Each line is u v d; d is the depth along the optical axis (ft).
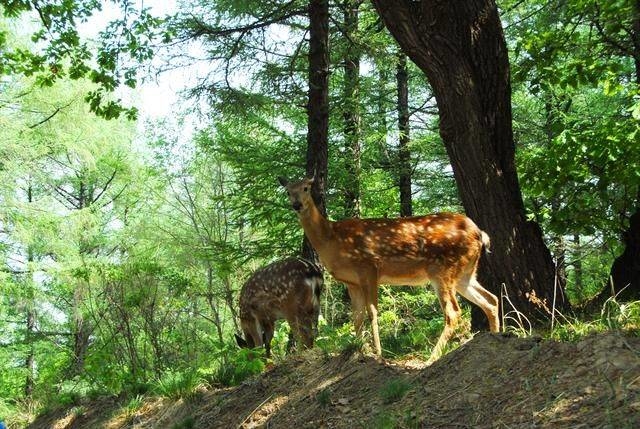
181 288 44.91
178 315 40.45
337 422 19.12
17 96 61.41
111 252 77.71
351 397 20.27
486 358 18.01
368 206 65.57
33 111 62.69
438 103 28.40
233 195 49.44
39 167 63.93
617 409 13.34
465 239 25.62
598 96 54.24
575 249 44.91
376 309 25.21
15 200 61.16
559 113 49.75
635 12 30.35
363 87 55.16
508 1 50.62
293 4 45.24
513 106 57.93
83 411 32.09
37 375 81.35
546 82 34.14
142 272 38.75
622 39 35.17
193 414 25.27
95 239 73.36
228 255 47.52
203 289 50.65
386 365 21.35
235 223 50.83
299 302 31.14
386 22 27.89
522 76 33.55
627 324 18.75
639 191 32.91
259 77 43.80
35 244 62.59
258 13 43.21
